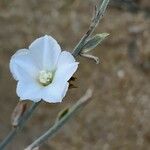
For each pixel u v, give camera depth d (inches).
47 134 9.7
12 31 19.1
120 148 17.4
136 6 19.5
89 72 18.3
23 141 17.0
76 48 8.5
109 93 18.1
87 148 17.3
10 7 19.6
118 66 18.5
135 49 18.7
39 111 17.5
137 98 18.0
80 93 17.9
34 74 8.7
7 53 18.6
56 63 8.6
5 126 17.3
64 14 19.5
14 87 17.9
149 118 17.7
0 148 9.6
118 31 19.1
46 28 19.2
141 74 18.4
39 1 19.8
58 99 8.1
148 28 19.1
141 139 17.5
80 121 17.6
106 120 17.7
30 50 8.6
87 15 19.4
